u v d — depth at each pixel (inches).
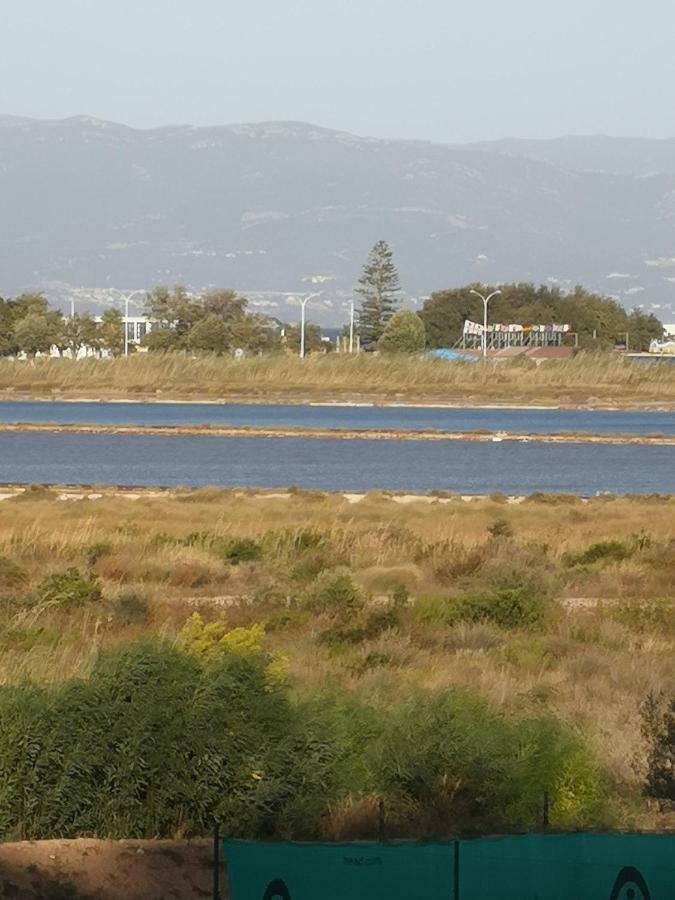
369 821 1546.5
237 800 1515.7
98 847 1427.2
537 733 1686.8
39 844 1428.4
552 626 3095.5
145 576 3838.6
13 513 5516.7
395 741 1660.9
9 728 1515.7
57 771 1498.5
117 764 1505.9
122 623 2957.7
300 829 1524.4
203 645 2007.9
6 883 1311.5
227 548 4315.9
